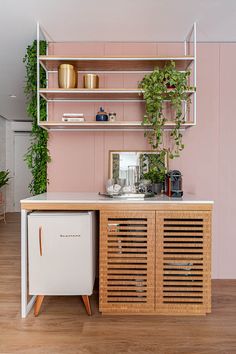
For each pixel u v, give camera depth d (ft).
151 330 6.32
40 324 6.56
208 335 6.15
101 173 9.30
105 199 7.14
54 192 9.21
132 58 8.03
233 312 7.17
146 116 8.11
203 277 6.92
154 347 5.71
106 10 7.40
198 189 9.31
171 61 8.12
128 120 9.25
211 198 9.32
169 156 8.93
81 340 5.94
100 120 8.45
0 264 10.93
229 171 9.35
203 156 9.31
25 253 6.91
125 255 6.93
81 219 6.84
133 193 8.14
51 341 5.90
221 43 9.32
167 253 6.94
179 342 5.89
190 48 9.32
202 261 6.91
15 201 24.63
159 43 9.32
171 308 6.95
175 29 8.45
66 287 6.92
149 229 6.89
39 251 6.86
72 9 7.34
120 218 6.93
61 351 5.58
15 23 8.02
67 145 9.30
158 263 6.92
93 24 8.13
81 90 8.07
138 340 5.94
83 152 9.30
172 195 7.86
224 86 9.34
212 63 9.31
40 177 9.19
